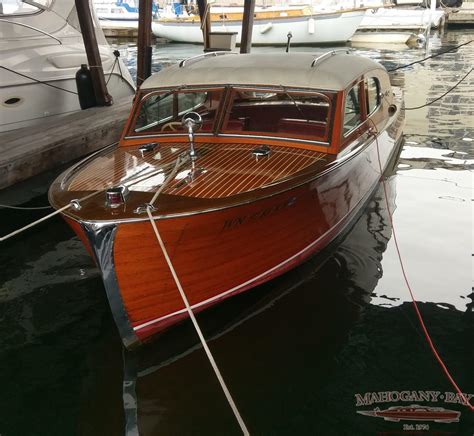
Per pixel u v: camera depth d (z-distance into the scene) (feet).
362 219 19.52
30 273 17.24
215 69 16.92
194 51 75.15
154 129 17.01
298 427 11.06
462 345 13.25
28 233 19.86
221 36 36.70
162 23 83.51
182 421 11.28
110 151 16.74
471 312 14.44
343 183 16.19
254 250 14.06
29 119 29.27
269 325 14.05
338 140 15.19
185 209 11.96
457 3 106.73
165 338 13.69
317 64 16.61
